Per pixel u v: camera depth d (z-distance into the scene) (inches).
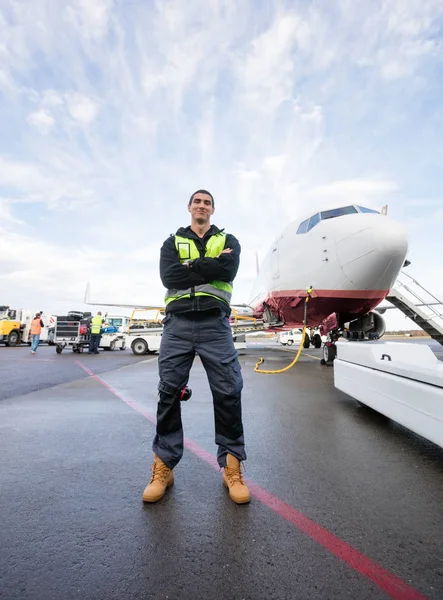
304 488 92.4
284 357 593.0
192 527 73.0
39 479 96.0
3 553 63.3
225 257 97.9
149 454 116.2
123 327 1107.3
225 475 91.1
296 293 427.2
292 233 451.2
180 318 99.7
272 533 70.9
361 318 439.5
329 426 152.5
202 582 56.4
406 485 94.3
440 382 99.8
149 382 277.3
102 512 78.8
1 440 130.2
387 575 58.5
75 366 410.3
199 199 106.1
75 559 61.8
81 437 134.1
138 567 60.0
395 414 128.9
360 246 354.3
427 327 498.3
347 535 70.4
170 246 103.9
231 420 93.4
